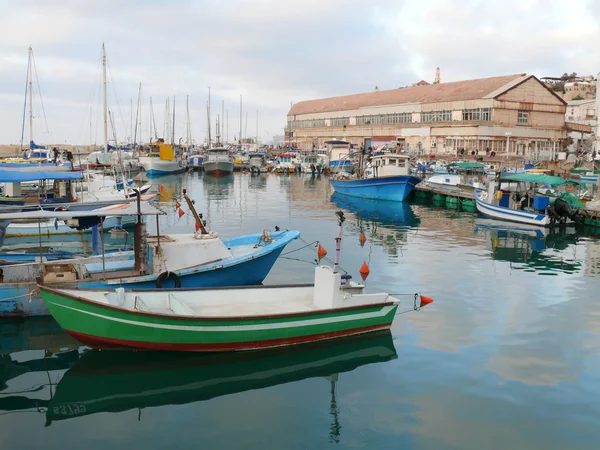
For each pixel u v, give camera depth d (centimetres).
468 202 4100
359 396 1032
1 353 1218
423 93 8769
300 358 1194
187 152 9725
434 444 873
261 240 1848
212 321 1147
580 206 3216
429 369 1145
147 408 995
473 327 1391
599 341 1302
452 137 7700
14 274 1427
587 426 928
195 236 1655
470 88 7894
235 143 12425
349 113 9975
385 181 4456
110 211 1480
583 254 2372
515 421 942
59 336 1317
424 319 1449
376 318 1309
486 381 1089
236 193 5247
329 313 1243
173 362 1164
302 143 11419
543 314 1502
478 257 2280
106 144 4812
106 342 1167
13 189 2798
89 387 1068
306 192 5403
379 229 3081
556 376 1113
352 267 2062
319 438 892
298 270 1997
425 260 2205
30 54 5319
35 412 978
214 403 1010
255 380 1098
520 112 7488
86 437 899
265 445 873
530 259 2247
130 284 1427
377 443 877
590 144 7375
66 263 1470
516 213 3344
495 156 6775
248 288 1337
